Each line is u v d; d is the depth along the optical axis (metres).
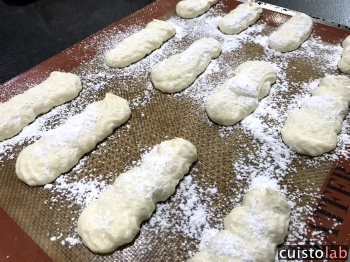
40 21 0.33
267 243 0.15
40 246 0.16
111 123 0.21
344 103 0.21
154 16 0.30
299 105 0.21
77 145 0.19
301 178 0.18
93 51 0.27
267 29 0.28
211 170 0.18
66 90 0.23
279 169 0.18
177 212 0.17
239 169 0.18
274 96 0.22
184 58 0.24
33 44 0.31
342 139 0.19
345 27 0.26
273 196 0.16
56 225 0.17
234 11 0.29
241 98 0.21
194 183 0.18
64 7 0.35
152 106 0.22
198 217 0.16
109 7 0.35
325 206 0.16
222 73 0.24
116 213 0.16
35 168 0.18
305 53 0.25
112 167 0.19
